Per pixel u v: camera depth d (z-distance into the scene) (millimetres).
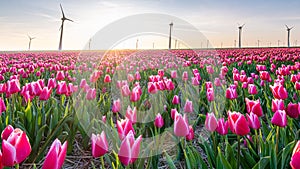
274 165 2066
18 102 4074
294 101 4121
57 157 1353
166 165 2891
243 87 5051
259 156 2369
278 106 2656
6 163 1403
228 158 2236
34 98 4086
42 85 4398
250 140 2797
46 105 3914
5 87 3684
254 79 6930
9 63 13086
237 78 5590
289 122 3020
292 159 1531
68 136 3105
